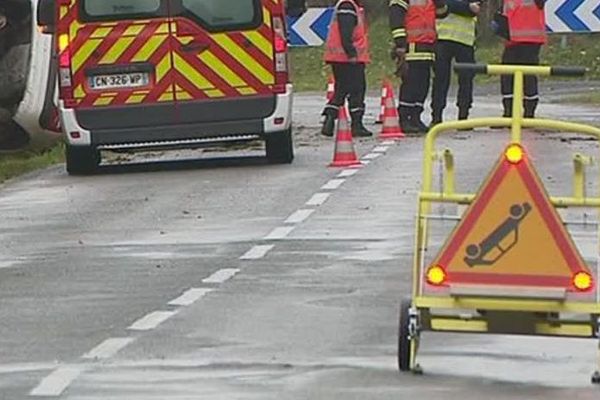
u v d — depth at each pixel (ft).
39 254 116.78
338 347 81.97
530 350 81.15
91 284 102.73
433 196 75.10
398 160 167.84
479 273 73.67
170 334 85.81
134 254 114.52
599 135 75.00
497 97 289.12
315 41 272.10
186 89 165.68
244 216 131.44
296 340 83.82
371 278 101.55
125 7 166.09
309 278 102.01
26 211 142.31
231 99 165.68
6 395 72.54
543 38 199.52
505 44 202.28
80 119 166.20
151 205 141.69
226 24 165.37
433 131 76.02
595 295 72.95
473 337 84.33
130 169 174.29
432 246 97.25
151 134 166.09
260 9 165.48
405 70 198.70
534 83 194.08
